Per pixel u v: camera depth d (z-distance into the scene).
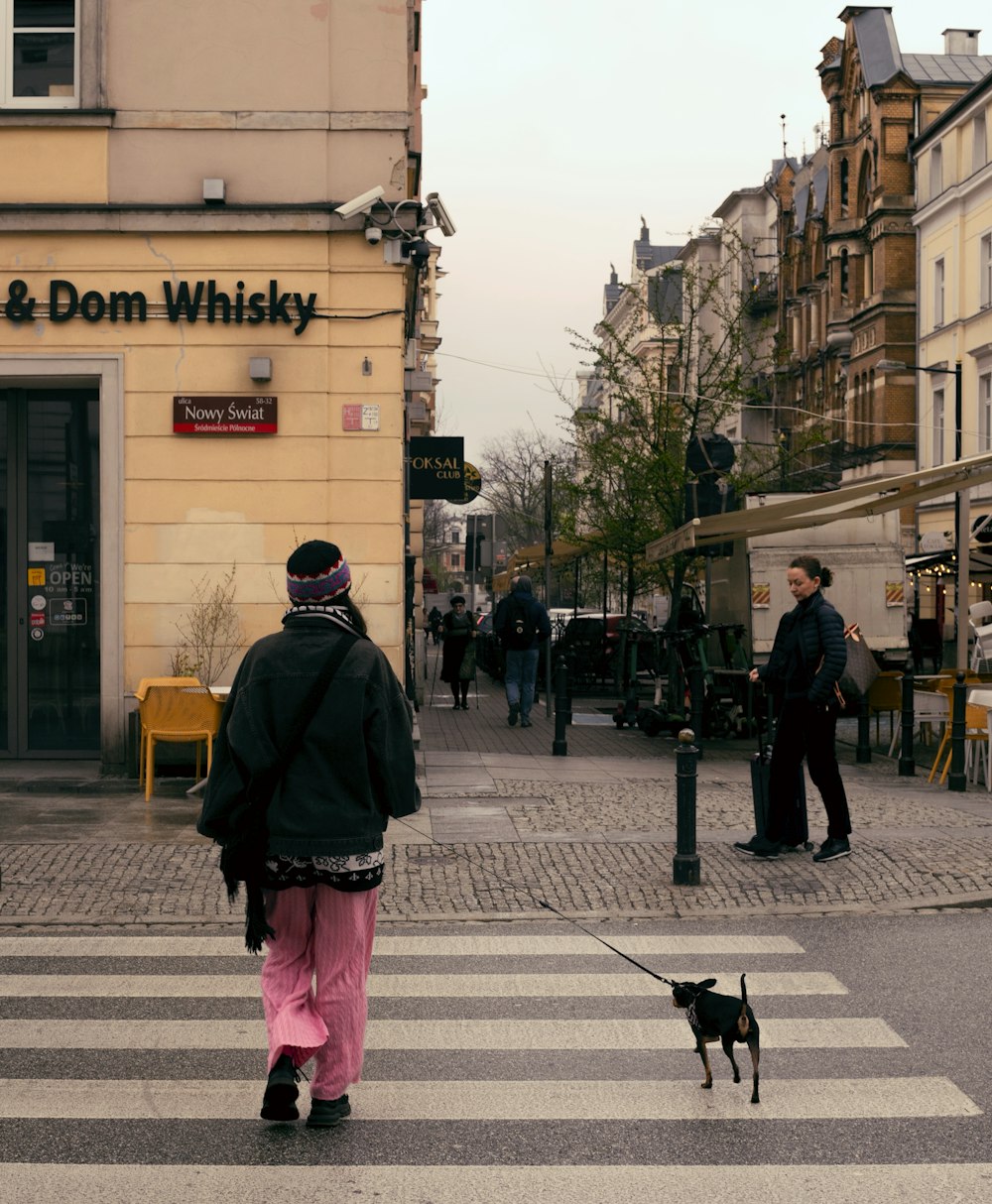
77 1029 6.18
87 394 14.00
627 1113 5.17
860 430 52.38
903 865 9.58
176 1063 5.71
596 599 43.47
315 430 13.20
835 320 53.81
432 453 22.92
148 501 13.20
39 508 13.98
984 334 44.16
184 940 7.86
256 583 13.20
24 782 12.85
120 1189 4.44
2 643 13.98
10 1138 4.88
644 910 8.55
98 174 13.24
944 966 7.31
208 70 13.25
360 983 4.98
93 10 13.23
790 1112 5.19
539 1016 6.44
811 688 9.66
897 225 50.34
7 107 13.34
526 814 11.55
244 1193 4.41
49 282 13.20
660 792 12.88
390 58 13.30
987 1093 5.39
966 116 44.91
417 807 5.03
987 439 44.00
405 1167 4.63
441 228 13.65
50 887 8.98
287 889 4.91
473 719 22.19
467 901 8.75
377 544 13.22
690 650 18.78
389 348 13.21
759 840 9.92
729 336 28.30
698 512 19.02
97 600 14.00
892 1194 4.43
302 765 4.82
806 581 9.87
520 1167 4.64
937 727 17.98
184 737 12.22
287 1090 4.81
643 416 27.42
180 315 13.20
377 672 4.91
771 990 6.85
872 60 52.22
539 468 64.75
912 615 34.19
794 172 66.69
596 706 24.84
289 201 13.24
